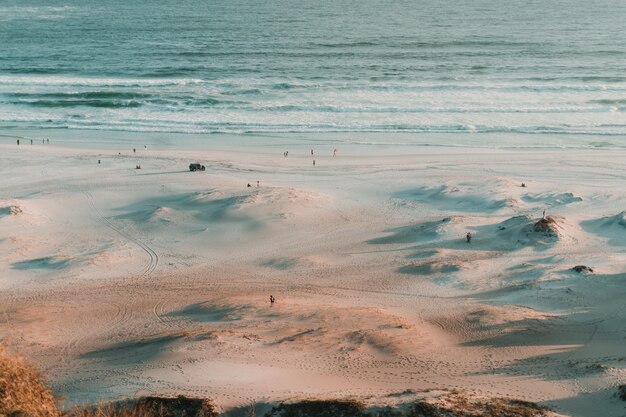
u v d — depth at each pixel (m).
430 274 55.03
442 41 186.88
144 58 160.00
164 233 65.38
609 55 161.25
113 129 101.81
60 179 79.19
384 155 89.69
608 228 63.59
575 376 33.59
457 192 74.50
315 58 159.38
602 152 90.19
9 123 104.44
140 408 26.83
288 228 66.00
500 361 36.47
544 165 84.75
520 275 53.53
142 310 48.62
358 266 57.59
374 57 160.62
